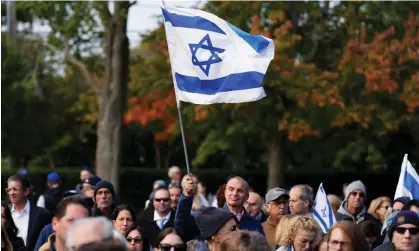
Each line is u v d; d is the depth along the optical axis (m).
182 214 20.50
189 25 21.89
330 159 77.69
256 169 81.81
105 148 58.50
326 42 60.38
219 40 21.94
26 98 83.88
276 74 55.12
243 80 21.88
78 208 14.11
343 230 16.16
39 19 57.97
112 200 24.09
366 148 65.38
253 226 21.08
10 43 81.56
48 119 88.19
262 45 22.03
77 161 98.06
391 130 60.69
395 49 56.41
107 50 58.44
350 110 57.91
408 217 17.78
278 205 23.58
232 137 65.38
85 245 10.19
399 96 57.25
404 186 25.11
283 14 56.03
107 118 58.62
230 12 57.75
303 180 78.81
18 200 24.36
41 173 75.81
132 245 19.34
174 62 21.83
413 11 58.84
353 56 56.59
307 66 55.62
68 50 59.41
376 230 22.44
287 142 67.94
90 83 59.41
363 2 58.19
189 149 94.38
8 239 16.73
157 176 80.25
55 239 14.73
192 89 21.83
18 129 85.38
